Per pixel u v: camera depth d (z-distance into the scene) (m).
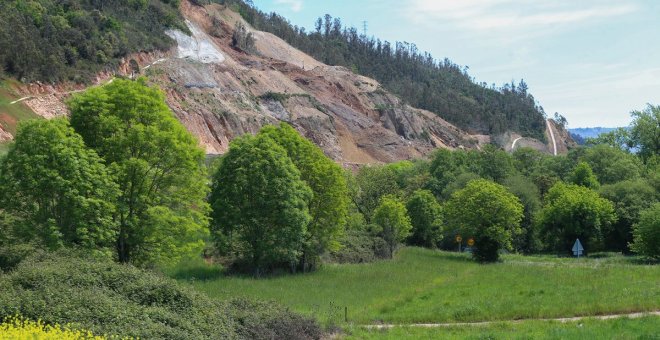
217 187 39.59
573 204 62.38
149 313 16.12
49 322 14.14
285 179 39.22
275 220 39.16
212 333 16.59
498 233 50.44
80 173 24.78
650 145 90.25
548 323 21.28
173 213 29.58
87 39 92.50
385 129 144.62
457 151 98.69
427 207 67.12
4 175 24.28
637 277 31.03
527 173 97.25
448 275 38.94
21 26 77.94
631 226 60.12
